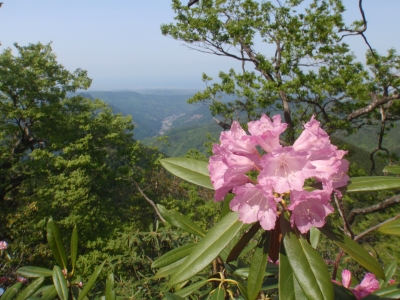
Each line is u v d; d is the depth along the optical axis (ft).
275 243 4.83
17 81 55.01
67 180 50.11
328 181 4.27
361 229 39.11
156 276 6.08
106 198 60.18
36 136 65.72
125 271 15.61
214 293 5.36
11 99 61.41
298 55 39.19
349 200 36.76
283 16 40.42
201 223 45.52
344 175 4.93
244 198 4.63
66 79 63.57
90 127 58.29
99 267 5.55
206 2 43.62
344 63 38.14
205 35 43.70
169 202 54.08
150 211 61.52
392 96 35.81
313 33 38.37
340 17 36.73
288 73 38.09
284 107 41.09
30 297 5.78
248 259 12.18
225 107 43.83
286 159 4.38
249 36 40.57
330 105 42.75
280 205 4.87
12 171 61.82
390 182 4.92
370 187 4.88
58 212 53.21
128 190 65.00
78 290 6.10
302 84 36.37
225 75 43.93
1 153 61.62
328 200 4.26
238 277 6.84
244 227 5.11
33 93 57.98
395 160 41.52
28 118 64.75
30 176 61.41
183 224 6.39
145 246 16.53
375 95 39.60
